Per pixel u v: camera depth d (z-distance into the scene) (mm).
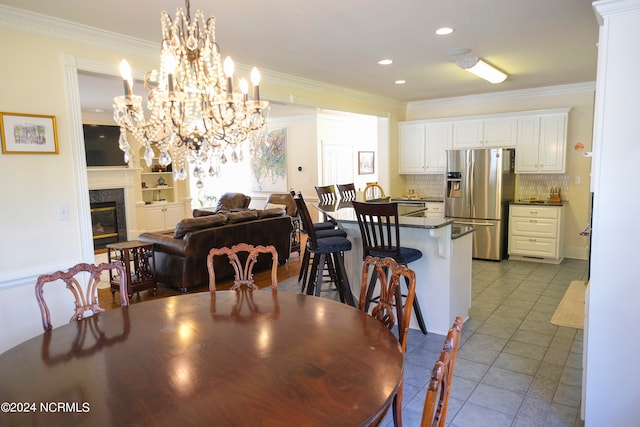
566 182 6105
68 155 3084
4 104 2770
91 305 2262
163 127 2709
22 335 2926
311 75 4926
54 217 3031
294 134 8984
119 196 8289
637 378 2043
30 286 2949
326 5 2779
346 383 1393
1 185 2783
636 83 1918
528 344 3305
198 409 1258
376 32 3375
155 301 2336
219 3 2719
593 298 2098
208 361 1567
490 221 6008
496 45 3799
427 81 5379
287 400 1296
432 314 3566
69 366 1559
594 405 2148
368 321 1953
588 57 4266
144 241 5027
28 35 2855
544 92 6074
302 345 1692
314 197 8789
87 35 3135
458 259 3607
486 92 6348
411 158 7156
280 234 5887
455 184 6301
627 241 1998
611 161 1994
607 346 2092
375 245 3307
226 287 5031
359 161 9891
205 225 4855
